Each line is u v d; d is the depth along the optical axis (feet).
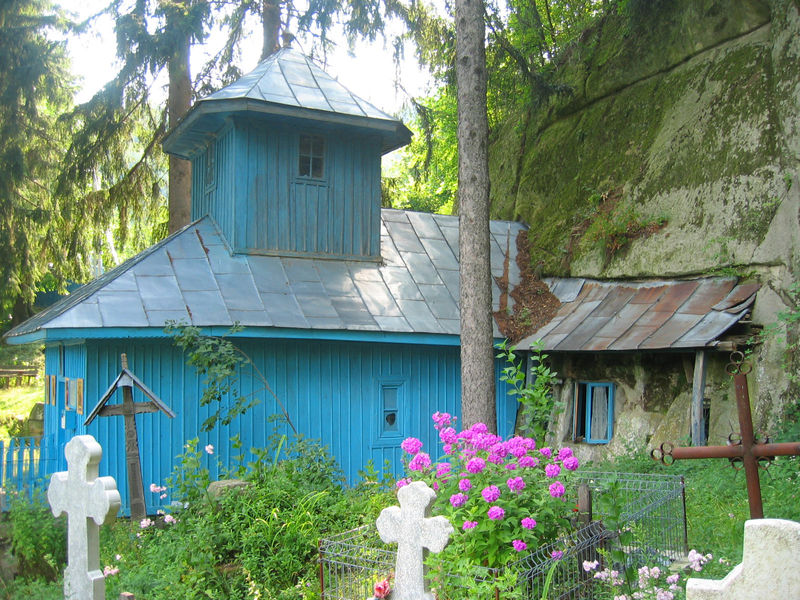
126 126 54.13
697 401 31.68
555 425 40.19
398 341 38.22
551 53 60.13
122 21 47.70
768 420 30.91
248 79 42.60
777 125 34.27
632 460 33.09
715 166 36.88
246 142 40.32
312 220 41.70
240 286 37.24
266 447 34.17
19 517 25.95
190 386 34.73
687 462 30.76
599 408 38.96
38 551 25.07
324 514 25.03
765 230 33.45
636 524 19.83
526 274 46.47
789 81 33.55
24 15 64.39
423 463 19.26
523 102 52.65
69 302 36.70
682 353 35.06
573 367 40.19
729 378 33.35
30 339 35.55
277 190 40.93
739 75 37.14
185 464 26.43
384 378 39.27
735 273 34.63
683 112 40.04
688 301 35.24
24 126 64.23
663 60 42.63
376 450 38.70
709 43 39.68
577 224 44.96
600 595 17.21
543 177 50.80
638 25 44.52
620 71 45.75
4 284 65.62
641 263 39.19
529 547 17.26
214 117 40.75
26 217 66.28
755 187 34.47
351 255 42.52
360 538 20.45
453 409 40.96
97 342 33.30
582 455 38.32
